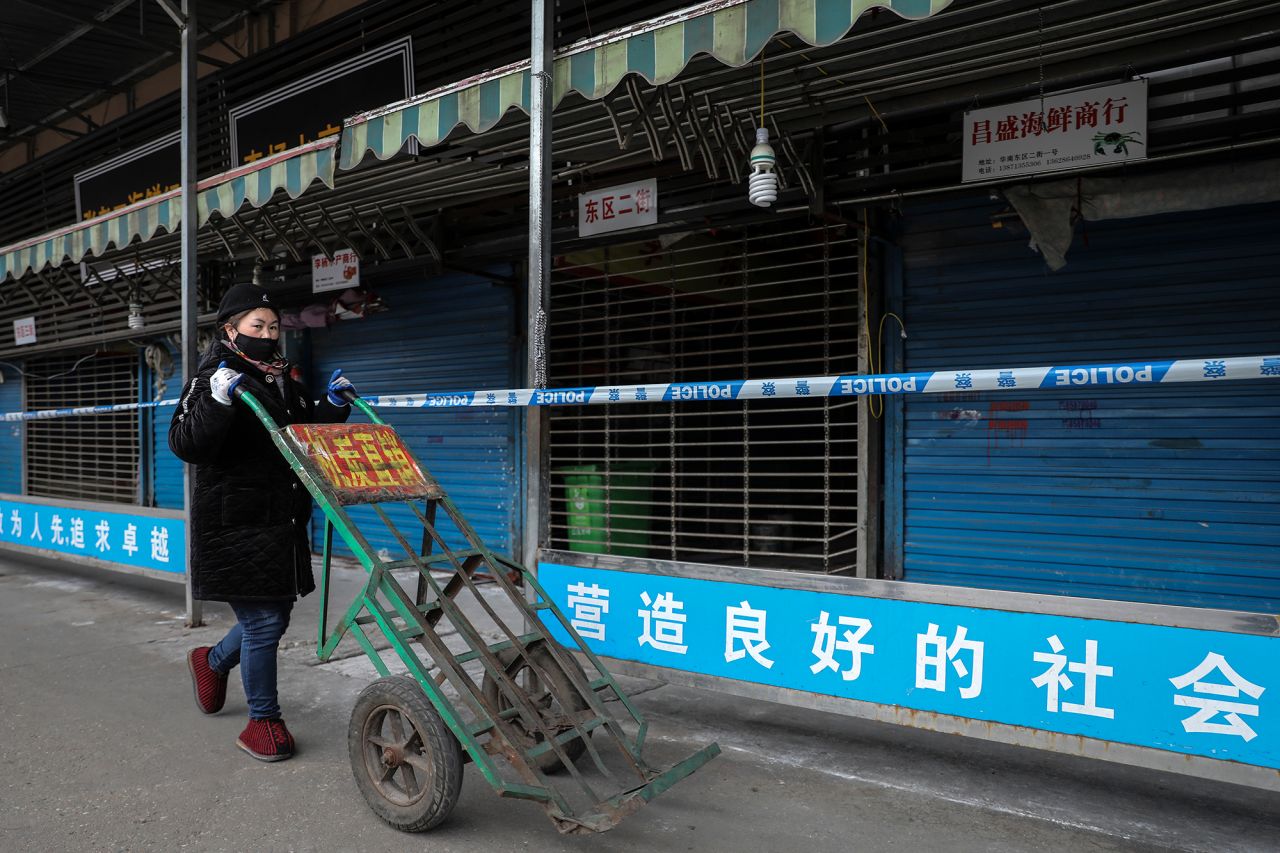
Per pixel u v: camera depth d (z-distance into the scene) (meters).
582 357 6.72
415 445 7.41
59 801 2.90
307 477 2.76
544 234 3.64
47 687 4.13
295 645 4.85
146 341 9.30
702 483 7.25
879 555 5.39
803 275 5.92
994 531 5.04
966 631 2.67
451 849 2.58
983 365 5.04
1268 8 3.17
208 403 2.89
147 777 3.09
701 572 3.24
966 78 3.88
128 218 5.57
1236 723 2.28
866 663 2.85
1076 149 3.97
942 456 5.18
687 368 5.59
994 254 4.98
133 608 5.88
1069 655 2.51
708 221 5.26
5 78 10.75
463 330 7.07
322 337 8.07
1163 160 3.99
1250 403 4.35
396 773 3.00
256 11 9.09
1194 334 4.46
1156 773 3.12
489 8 6.23
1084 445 4.77
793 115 4.36
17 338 10.78
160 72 10.74
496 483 6.86
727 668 3.17
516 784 2.43
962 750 3.34
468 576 2.96
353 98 6.58
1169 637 2.37
